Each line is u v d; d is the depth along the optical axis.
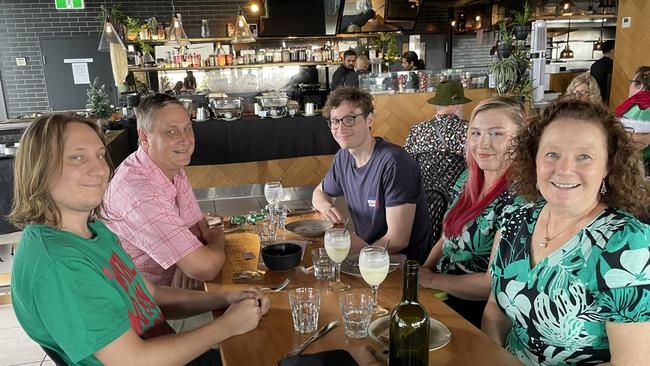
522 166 1.44
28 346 2.79
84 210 1.22
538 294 1.31
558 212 1.30
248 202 5.61
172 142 1.98
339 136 2.22
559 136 1.27
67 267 1.09
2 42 7.66
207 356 1.55
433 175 2.79
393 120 5.50
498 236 1.66
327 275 1.68
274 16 7.57
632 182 1.25
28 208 1.15
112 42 5.66
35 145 1.15
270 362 1.18
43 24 7.70
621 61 6.39
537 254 1.35
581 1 9.30
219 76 8.06
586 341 1.24
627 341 1.16
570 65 9.66
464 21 9.77
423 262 2.26
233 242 2.09
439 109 3.34
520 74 5.13
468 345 1.24
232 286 1.65
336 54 8.03
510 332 1.49
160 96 2.04
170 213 1.83
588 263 1.21
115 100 8.02
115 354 1.14
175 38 6.20
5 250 3.99
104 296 1.13
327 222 2.22
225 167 5.67
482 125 1.80
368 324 1.30
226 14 8.05
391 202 2.14
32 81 7.86
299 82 8.32
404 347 1.13
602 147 1.25
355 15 7.61
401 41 9.63
